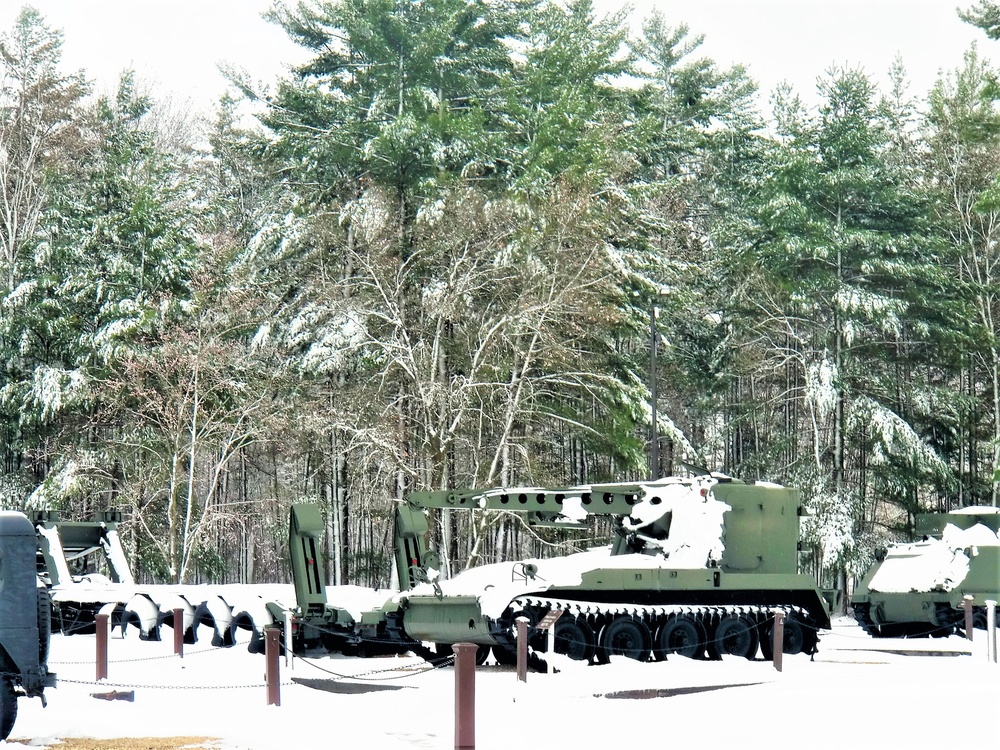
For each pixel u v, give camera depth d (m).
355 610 23.17
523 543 50.47
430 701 16.17
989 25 44.56
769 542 24.28
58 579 29.55
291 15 50.88
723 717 14.05
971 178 55.12
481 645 22.09
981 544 31.27
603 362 45.03
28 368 48.47
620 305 45.19
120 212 48.81
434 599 21.66
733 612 22.80
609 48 54.03
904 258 51.56
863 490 52.25
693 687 17.42
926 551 31.83
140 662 21.66
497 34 54.16
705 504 23.58
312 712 15.13
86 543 31.52
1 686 11.89
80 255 48.28
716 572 23.05
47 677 12.03
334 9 49.81
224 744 12.49
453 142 47.81
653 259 47.28
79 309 48.03
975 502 54.03
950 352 51.56
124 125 57.41
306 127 49.59
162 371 43.00
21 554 12.06
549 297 39.53
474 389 39.53
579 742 12.62
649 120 48.31
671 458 53.88
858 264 51.31
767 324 54.38
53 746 12.32
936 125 57.78
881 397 52.62
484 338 41.22
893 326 48.91
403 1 52.25
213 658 22.36
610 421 44.28
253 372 44.75
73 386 45.28
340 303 41.84
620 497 23.77
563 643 21.09
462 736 11.91
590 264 41.12
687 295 50.03
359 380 45.25
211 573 49.16
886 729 12.82
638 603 22.38
